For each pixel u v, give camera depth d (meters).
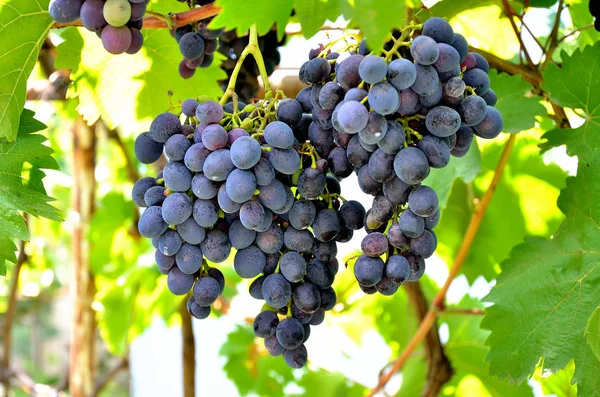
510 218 1.07
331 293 0.68
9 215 0.75
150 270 1.32
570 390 1.03
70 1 0.67
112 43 0.67
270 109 0.68
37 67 1.19
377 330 1.25
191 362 1.12
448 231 1.09
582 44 0.97
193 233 0.65
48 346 2.79
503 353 0.80
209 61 0.79
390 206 0.65
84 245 1.39
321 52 0.67
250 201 0.64
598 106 0.83
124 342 1.42
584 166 0.80
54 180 1.40
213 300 0.66
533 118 0.84
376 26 0.60
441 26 0.64
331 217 0.66
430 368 1.05
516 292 0.81
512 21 0.88
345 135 0.65
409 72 0.61
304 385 1.29
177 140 0.65
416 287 1.03
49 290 2.10
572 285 0.79
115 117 0.91
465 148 0.67
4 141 0.78
